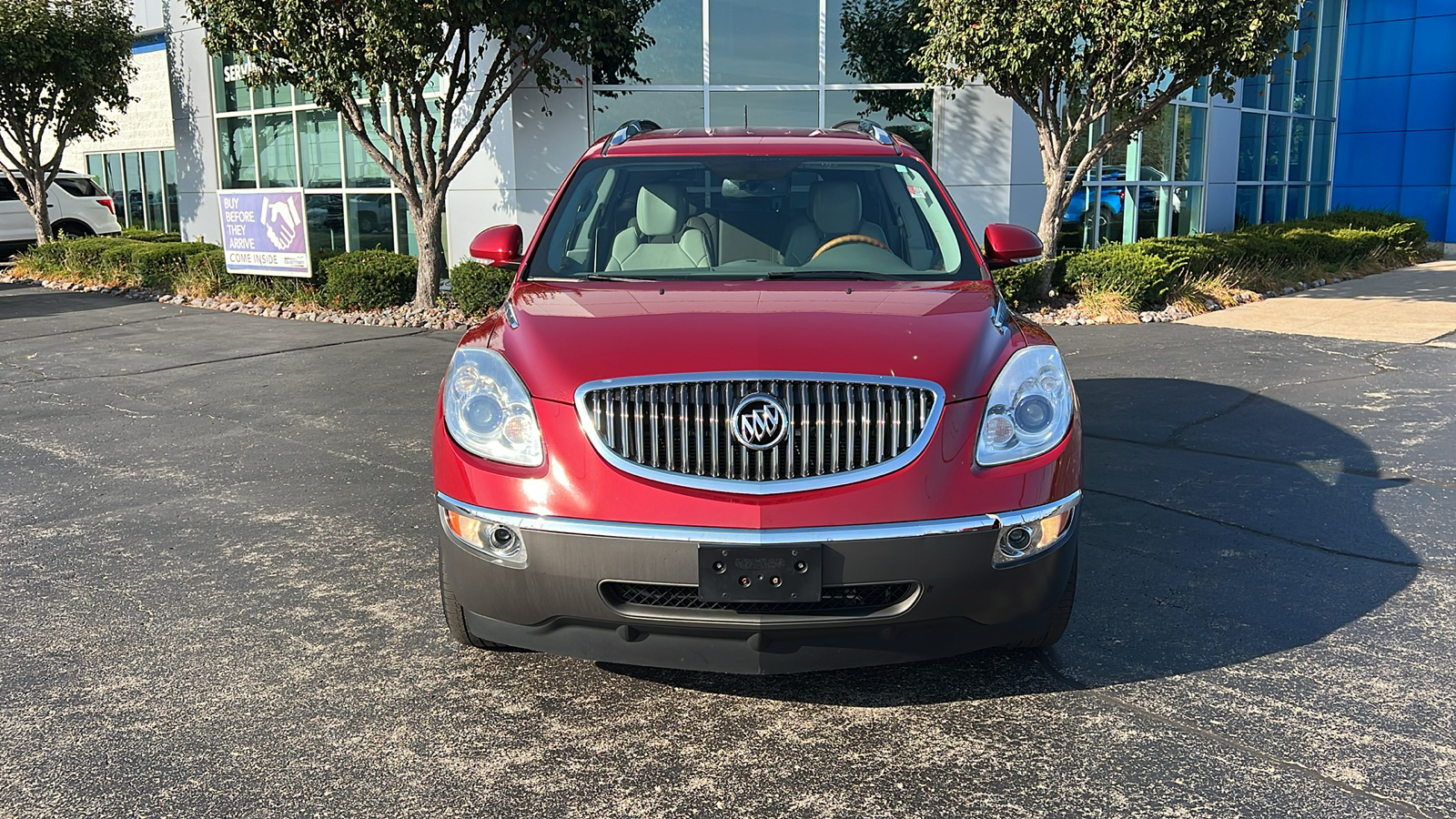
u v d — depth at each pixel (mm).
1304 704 3121
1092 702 3158
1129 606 3877
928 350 2955
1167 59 10422
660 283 3703
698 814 2594
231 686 3283
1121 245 12711
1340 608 3844
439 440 3096
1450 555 4371
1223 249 13461
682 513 2754
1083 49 11172
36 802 2639
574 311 3291
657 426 2801
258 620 3801
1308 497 5188
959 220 4137
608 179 4285
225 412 7363
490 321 3508
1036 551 2914
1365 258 17203
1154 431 6516
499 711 3127
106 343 10570
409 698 3207
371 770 2799
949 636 2934
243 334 11102
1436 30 21312
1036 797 2652
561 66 13336
